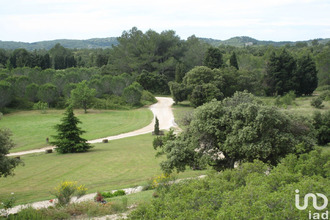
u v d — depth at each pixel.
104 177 28.02
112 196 20.50
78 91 76.50
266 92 96.62
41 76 96.31
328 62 108.88
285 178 12.22
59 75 93.62
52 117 73.69
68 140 42.31
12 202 17.88
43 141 52.56
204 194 10.98
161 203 11.09
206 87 76.25
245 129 19.20
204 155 21.45
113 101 87.44
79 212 15.74
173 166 22.34
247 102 21.59
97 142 50.81
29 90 84.56
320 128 38.97
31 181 27.56
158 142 32.19
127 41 126.12
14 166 23.19
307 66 94.94
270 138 19.11
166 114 75.38
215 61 97.75
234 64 99.06
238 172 14.40
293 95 82.88
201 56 120.12
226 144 20.03
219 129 21.33
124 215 14.84
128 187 23.12
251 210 8.87
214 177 14.57
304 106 68.00
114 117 73.12
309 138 20.16
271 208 8.91
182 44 128.25
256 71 104.44
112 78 94.12
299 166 14.96
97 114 76.88
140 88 91.00
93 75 106.50
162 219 9.52
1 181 27.73
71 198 19.30
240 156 21.73
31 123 66.88
